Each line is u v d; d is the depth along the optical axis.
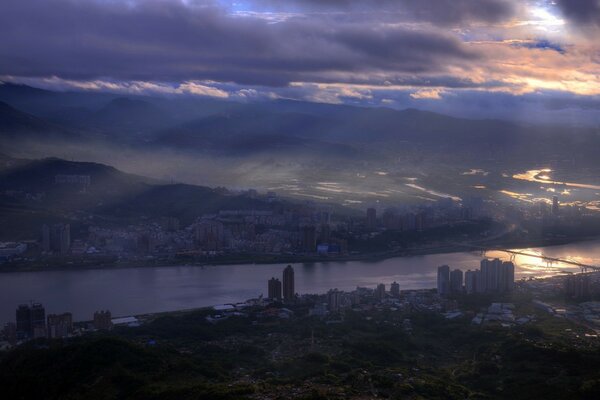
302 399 135.62
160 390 143.88
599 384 142.62
